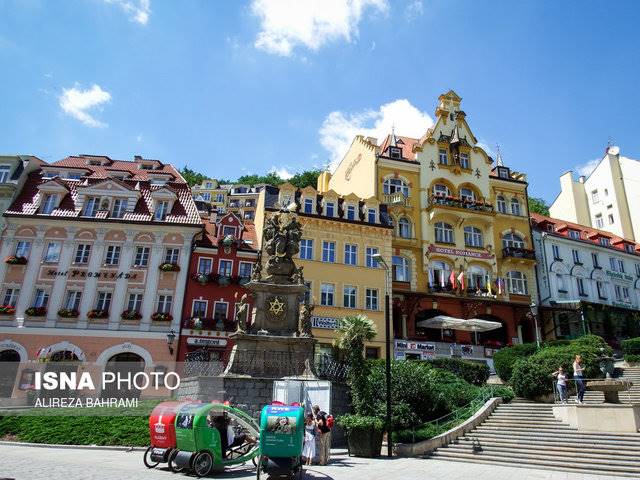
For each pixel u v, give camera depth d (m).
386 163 45.75
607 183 64.06
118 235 37.97
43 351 34.25
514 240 48.03
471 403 23.70
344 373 23.16
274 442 12.10
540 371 24.59
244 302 23.45
